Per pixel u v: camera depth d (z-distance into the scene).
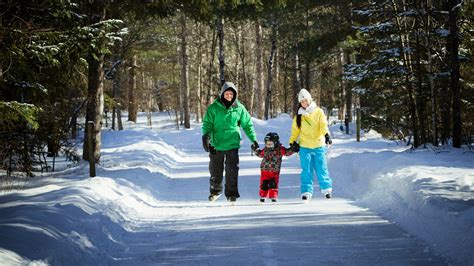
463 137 39.09
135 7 31.28
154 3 31.00
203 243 13.70
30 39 21.84
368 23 46.09
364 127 55.97
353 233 14.24
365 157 28.72
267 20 73.06
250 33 119.56
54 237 11.88
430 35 35.97
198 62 104.75
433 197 15.41
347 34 56.81
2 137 26.33
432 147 31.59
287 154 20.69
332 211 17.86
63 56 23.17
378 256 11.84
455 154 28.36
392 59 38.88
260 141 62.03
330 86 88.00
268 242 13.51
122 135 60.22
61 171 28.03
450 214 13.34
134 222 16.80
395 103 46.56
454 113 32.81
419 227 14.16
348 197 21.38
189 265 11.67
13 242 10.76
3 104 20.50
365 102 55.16
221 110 19.94
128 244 14.00
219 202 21.17
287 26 72.88
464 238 11.72
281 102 142.12
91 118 30.92
